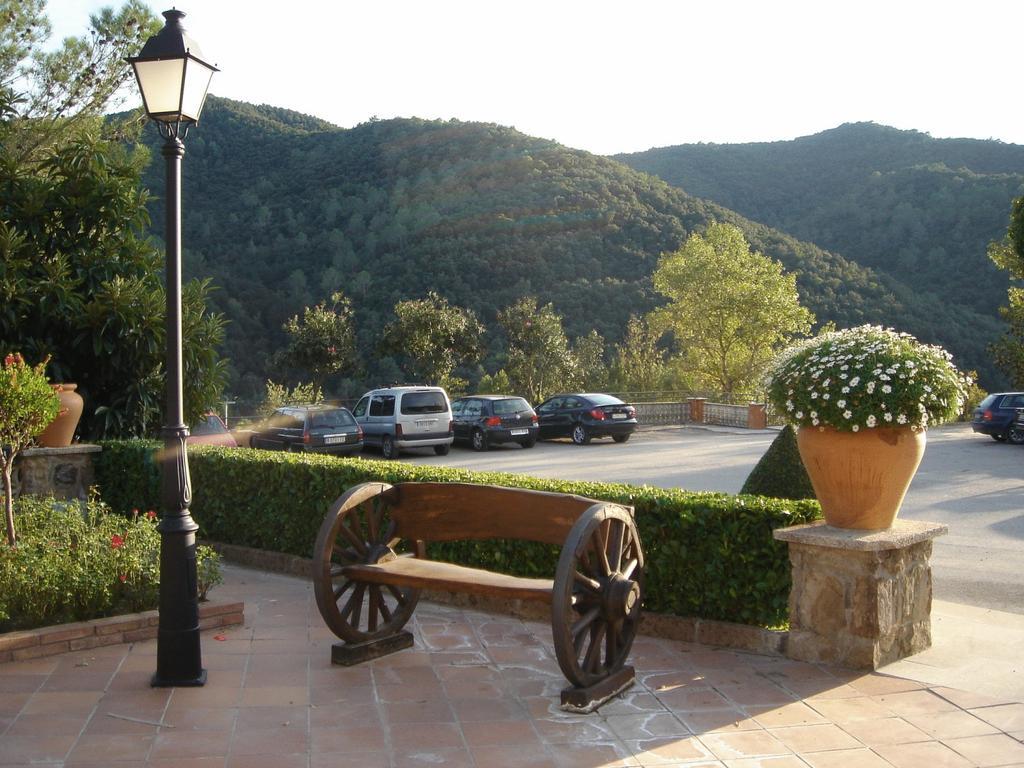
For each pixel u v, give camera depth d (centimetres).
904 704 469
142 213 1098
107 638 567
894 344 547
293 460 840
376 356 3045
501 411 2273
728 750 411
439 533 591
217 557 669
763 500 597
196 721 443
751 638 566
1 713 450
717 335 4362
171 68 482
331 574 535
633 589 495
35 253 1038
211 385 1118
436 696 484
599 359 4081
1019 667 526
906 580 546
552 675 522
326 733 429
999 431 2267
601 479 1625
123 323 1005
